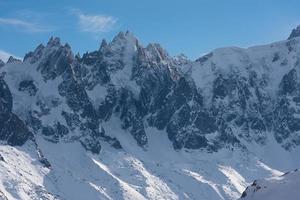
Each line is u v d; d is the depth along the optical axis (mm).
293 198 164125
